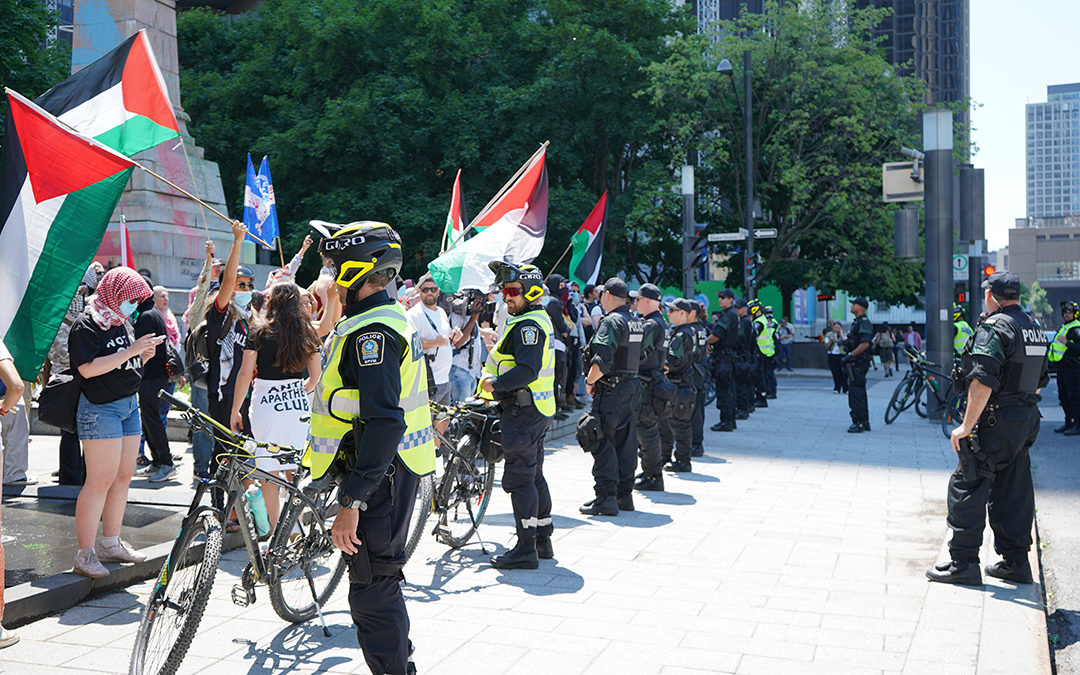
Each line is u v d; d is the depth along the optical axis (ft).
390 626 11.81
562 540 22.75
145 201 47.47
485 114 85.76
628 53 86.22
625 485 26.23
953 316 50.11
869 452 38.65
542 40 89.92
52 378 17.15
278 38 98.22
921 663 14.61
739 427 48.06
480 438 21.07
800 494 29.04
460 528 21.54
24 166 16.79
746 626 16.35
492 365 20.29
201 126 96.63
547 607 17.33
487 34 89.40
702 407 37.45
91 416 17.15
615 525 24.44
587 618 16.71
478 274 28.86
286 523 15.37
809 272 106.32
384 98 84.38
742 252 105.91
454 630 15.99
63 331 25.13
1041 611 17.24
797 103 95.55
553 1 89.25
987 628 16.20
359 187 86.84
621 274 101.40
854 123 91.20
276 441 18.03
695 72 91.81
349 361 11.31
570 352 46.06
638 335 25.58
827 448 39.91
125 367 17.40
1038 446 42.50
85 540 17.15
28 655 14.35
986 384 18.21
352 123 83.25
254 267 54.54
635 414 26.53
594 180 95.96
